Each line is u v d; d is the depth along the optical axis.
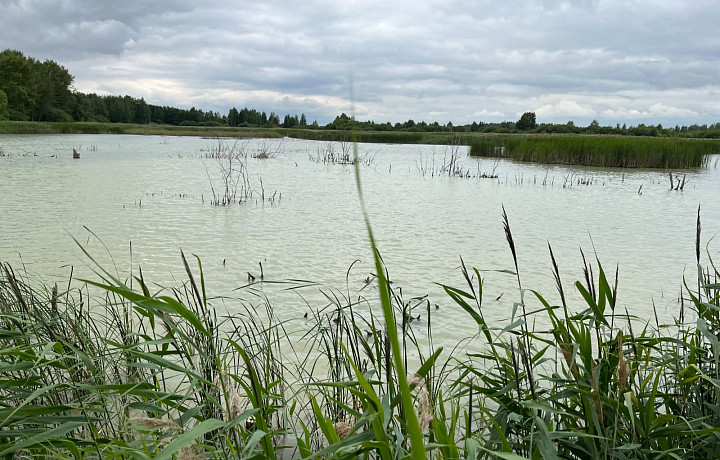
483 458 2.02
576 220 10.38
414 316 4.82
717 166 25.70
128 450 1.45
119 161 21.56
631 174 20.72
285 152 30.94
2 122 53.03
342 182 16.41
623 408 1.98
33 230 8.12
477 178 18.39
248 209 10.88
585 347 1.95
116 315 3.16
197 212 10.30
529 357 2.27
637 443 1.86
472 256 7.29
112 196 11.95
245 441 1.81
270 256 7.00
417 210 11.30
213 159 24.22
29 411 1.58
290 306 5.02
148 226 8.76
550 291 5.80
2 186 13.04
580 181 17.38
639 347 2.26
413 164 24.19
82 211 9.92
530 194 14.23
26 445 1.50
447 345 4.16
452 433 1.59
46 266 6.12
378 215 10.56
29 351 2.02
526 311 5.09
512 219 10.35
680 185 16.97
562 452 2.13
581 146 24.81
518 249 7.78
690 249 7.97
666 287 5.98
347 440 1.44
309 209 11.09
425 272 6.42
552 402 2.19
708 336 2.09
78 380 2.29
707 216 11.09
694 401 2.34
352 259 6.94
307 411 3.04
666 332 4.34
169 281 5.73
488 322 4.76
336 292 5.50
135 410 1.97
